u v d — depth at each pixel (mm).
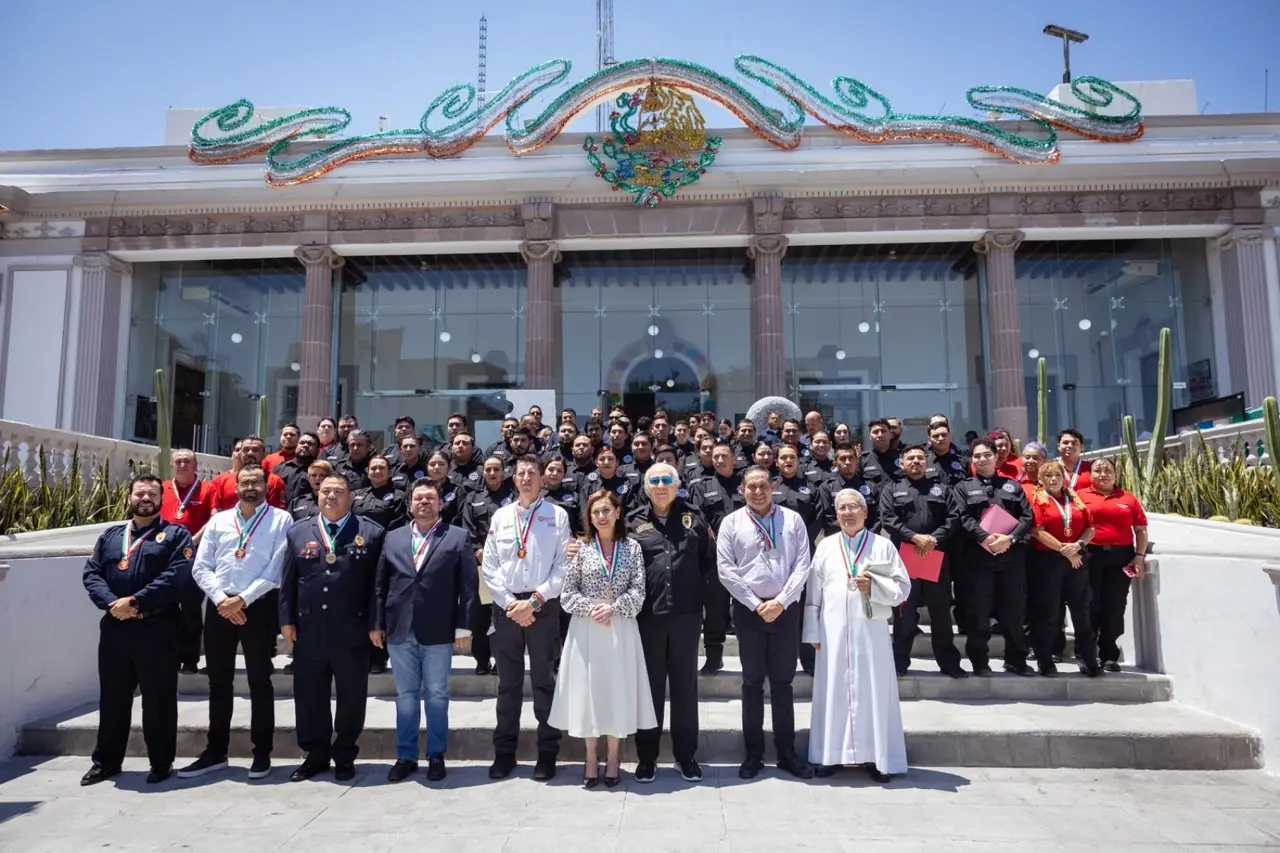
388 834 5242
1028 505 7973
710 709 7574
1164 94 22391
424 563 6543
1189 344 20375
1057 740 6629
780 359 19578
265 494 6816
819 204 19891
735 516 6680
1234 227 19281
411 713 6473
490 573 6570
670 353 20953
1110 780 6301
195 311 21422
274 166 19859
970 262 20906
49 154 20734
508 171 20156
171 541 6586
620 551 6273
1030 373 20531
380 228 20188
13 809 5742
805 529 6695
